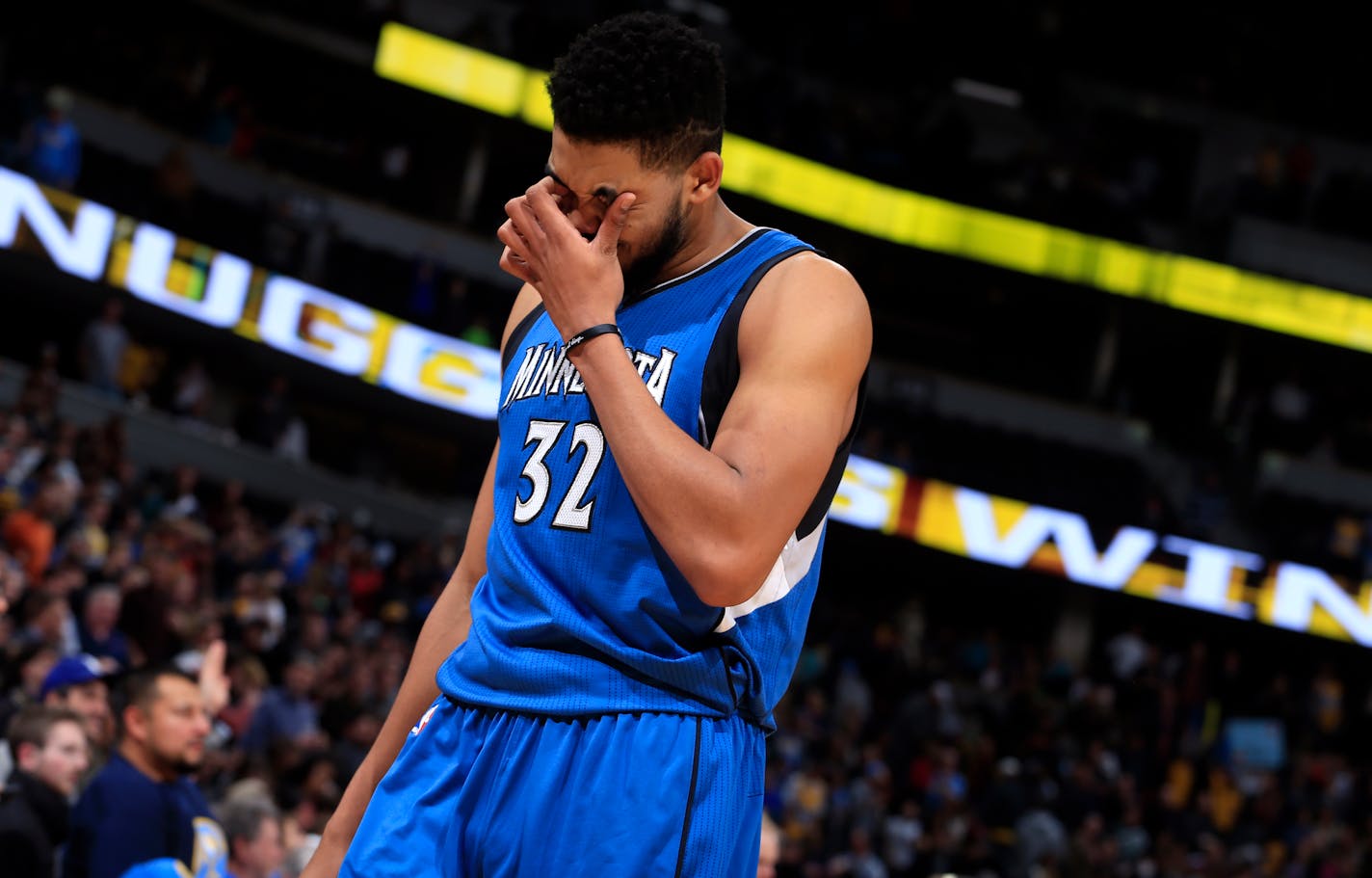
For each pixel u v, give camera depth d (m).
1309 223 42.25
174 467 28.88
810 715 26.34
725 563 2.66
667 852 2.76
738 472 2.71
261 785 9.12
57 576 14.53
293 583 22.44
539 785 2.83
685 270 3.05
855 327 2.92
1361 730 32.69
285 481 30.55
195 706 7.00
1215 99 44.19
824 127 39.56
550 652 2.91
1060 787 24.70
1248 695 34.47
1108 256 40.12
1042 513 36.69
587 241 2.93
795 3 42.88
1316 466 39.50
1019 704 28.78
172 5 35.47
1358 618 36.66
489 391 34.28
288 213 33.44
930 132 40.62
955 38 43.53
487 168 40.09
